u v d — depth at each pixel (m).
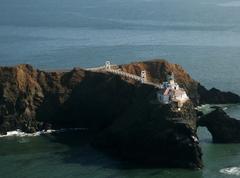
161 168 196.25
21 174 192.75
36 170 195.75
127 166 198.25
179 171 193.88
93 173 192.25
